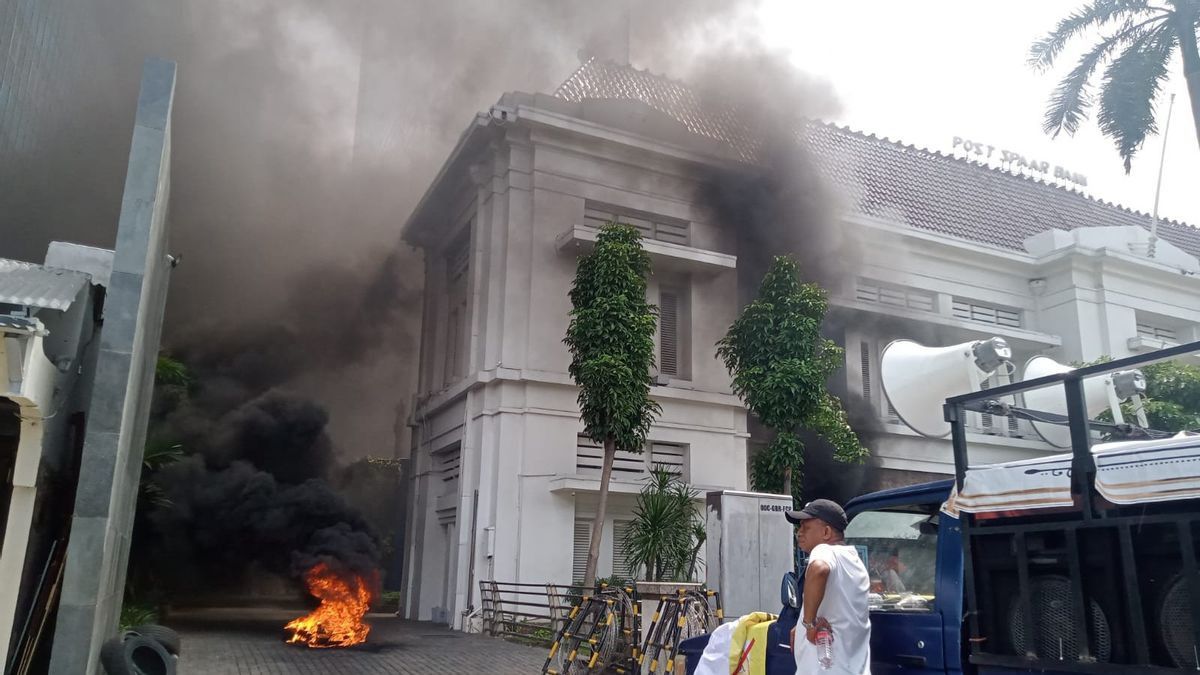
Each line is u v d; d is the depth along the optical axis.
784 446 14.77
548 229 17.81
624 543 16.08
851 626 3.79
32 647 6.52
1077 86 15.91
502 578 16.08
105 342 6.48
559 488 16.22
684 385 18.52
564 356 17.45
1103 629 3.42
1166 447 3.27
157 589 17.84
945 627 4.04
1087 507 3.47
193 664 10.71
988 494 3.89
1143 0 15.45
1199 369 7.40
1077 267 22.77
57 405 6.82
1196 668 3.07
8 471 6.87
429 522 20.08
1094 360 22.12
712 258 18.48
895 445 20.80
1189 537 3.13
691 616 8.22
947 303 22.28
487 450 16.88
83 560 6.08
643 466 17.88
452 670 10.77
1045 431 5.42
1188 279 23.36
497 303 17.56
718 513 9.20
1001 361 5.91
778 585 9.20
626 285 14.76
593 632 8.68
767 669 4.55
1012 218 25.61
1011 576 3.84
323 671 10.54
